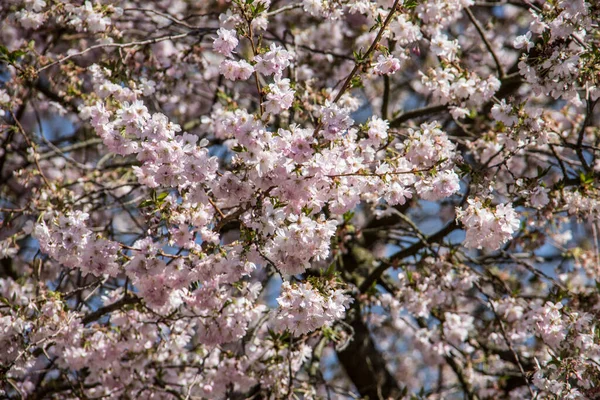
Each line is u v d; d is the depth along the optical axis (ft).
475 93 19.65
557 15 17.34
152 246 15.81
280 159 14.40
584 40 17.95
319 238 14.94
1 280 21.39
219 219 16.90
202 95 28.55
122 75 19.75
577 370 17.54
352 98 21.01
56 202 21.36
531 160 27.78
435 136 16.79
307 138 14.55
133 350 20.08
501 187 24.35
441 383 29.45
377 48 16.24
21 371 18.19
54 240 16.17
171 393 21.12
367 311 24.30
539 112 18.13
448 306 23.71
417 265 21.91
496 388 24.50
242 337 19.71
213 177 14.94
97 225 26.25
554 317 18.71
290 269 15.34
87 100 21.56
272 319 20.56
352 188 15.58
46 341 17.75
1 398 18.16
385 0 19.44
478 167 19.57
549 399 17.57
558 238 25.12
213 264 15.94
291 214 14.85
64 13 20.81
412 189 18.28
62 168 26.03
